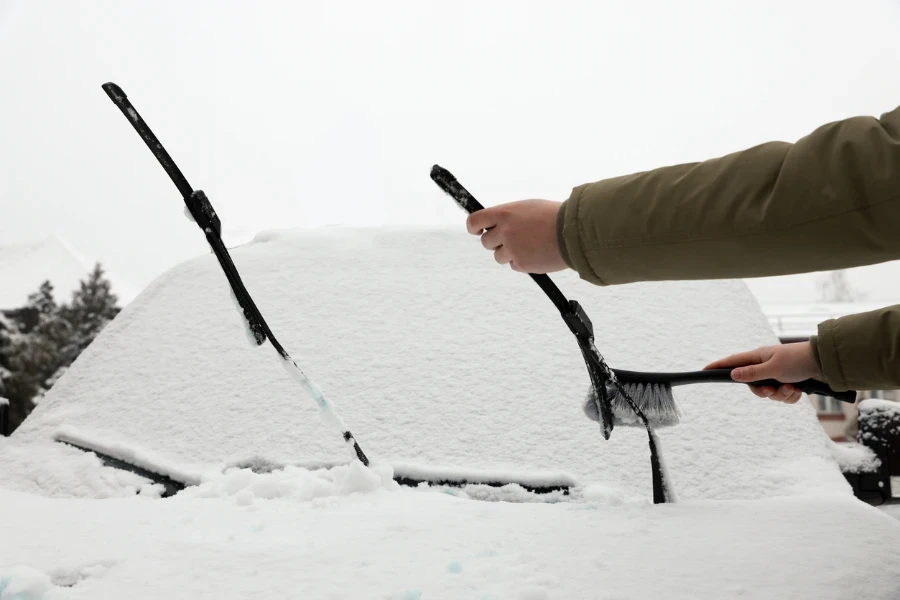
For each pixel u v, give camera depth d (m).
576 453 1.94
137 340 2.43
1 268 34.47
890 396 14.03
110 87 1.30
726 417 2.02
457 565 1.11
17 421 20.19
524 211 1.19
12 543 1.27
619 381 1.49
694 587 1.03
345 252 2.65
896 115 0.95
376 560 1.15
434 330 2.30
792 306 20.39
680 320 2.29
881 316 1.42
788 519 1.30
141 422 2.15
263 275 2.58
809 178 0.96
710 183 1.04
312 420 2.07
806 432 1.99
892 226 0.92
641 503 1.50
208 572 1.12
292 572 1.11
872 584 1.03
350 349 2.27
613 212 1.11
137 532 1.35
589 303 2.37
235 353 2.31
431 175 1.25
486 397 2.09
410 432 2.01
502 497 1.83
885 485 2.23
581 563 1.12
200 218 1.39
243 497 1.60
